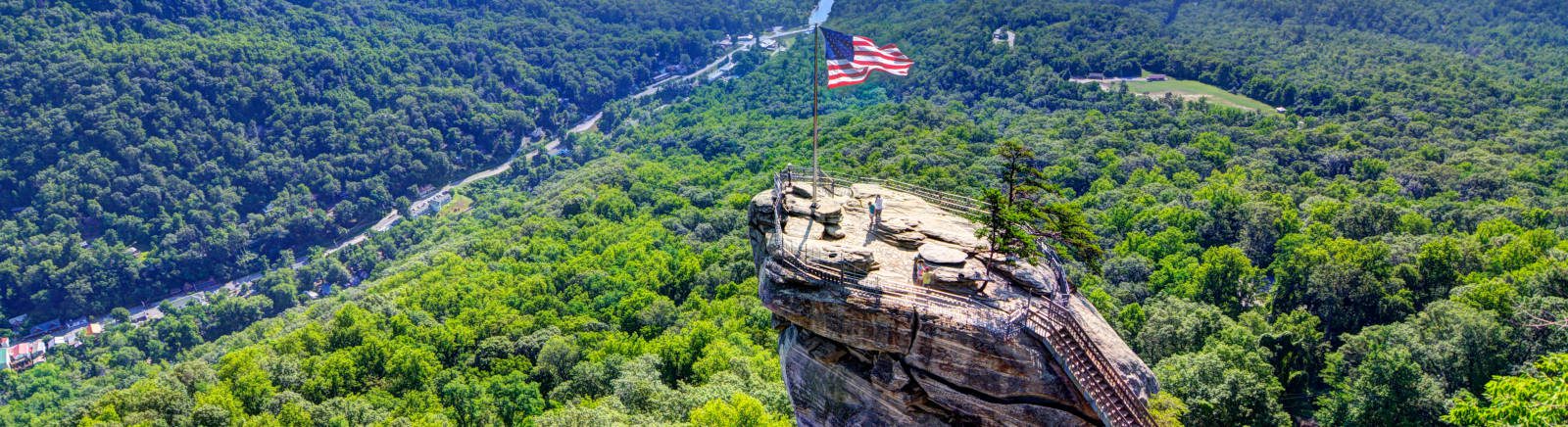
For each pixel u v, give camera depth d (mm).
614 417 81000
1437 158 178875
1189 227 127250
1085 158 178500
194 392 102250
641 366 93688
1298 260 102750
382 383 103625
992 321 39844
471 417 92625
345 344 119375
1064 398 39812
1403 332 75625
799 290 43562
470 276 151125
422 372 102875
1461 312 76000
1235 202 136500
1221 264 102562
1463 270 98062
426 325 124500
